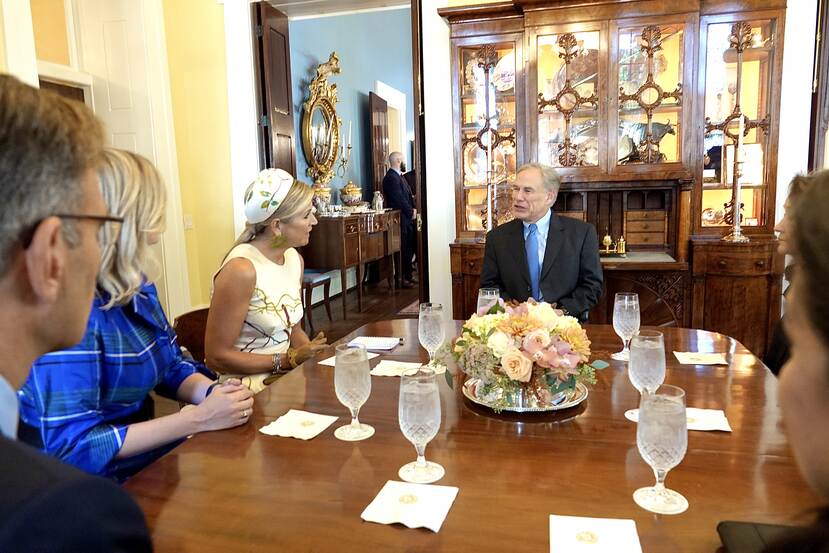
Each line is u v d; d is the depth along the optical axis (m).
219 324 1.85
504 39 3.45
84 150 0.51
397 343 1.96
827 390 0.42
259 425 1.27
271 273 1.98
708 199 3.50
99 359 1.17
